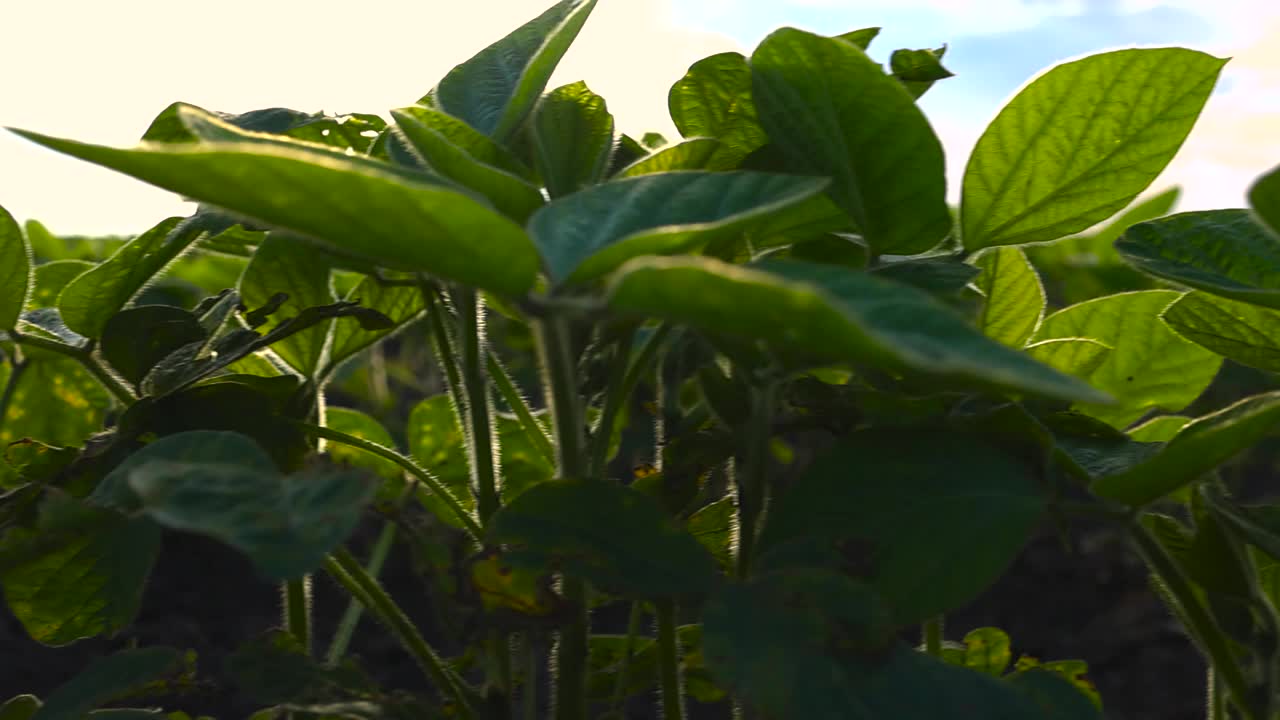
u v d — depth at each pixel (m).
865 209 0.81
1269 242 0.86
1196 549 0.79
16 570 0.84
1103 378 1.08
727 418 0.85
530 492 0.69
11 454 0.92
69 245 2.92
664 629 0.94
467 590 0.76
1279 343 0.92
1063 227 0.89
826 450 0.69
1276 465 3.66
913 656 0.59
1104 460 0.77
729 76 0.93
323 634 2.73
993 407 0.75
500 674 0.86
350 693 0.82
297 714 0.93
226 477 0.63
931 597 0.62
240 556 2.95
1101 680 2.78
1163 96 0.82
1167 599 0.92
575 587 0.79
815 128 0.80
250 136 0.65
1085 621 3.03
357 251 0.57
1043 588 3.19
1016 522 0.63
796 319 0.48
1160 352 1.06
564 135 0.90
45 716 0.76
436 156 0.74
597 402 1.17
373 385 3.18
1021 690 0.63
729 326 0.51
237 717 2.13
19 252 0.96
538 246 0.62
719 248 0.85
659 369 1.02
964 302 0.74
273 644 0.83
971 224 0.90
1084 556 3.29
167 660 0.79
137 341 0.95
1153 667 2.80
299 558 0.56
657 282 0.48
